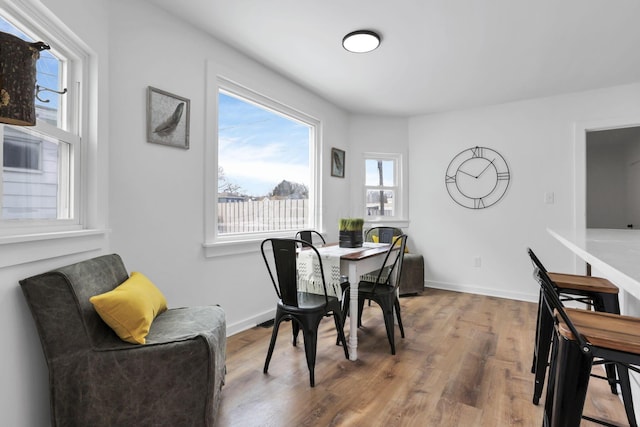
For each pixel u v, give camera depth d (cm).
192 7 206
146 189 199
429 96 359
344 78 312
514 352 225
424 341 244
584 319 105
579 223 338
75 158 158
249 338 249
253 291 279
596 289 156
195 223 230
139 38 195
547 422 123
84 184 163
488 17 210
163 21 208
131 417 121
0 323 106
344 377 190
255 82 277
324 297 206
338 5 200
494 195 382
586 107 335
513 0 192
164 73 209
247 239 280
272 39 243
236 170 280
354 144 427
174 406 123
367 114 429
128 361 121
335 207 399
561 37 233
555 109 350
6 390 109
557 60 270
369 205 437
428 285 422
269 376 190
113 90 181
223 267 253
